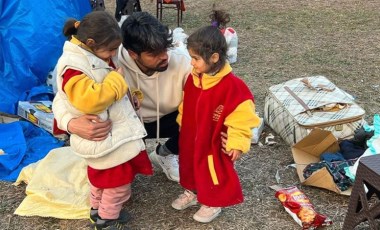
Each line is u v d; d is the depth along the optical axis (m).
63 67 2.26
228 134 2.44
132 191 3.11
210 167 2.55
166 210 2.93
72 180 3.13
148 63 2.47
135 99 2.65
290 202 2.80
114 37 2.25
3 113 3.95
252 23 6.81
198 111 2.50
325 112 3.49
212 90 2.43
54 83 4.12
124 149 2.43
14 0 4.01
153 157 3.29
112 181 2.48
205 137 2.51
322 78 3.91
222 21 3.96
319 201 2.96
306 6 7.62
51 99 4.16
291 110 3.53
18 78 4.08
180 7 6.76
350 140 3.31
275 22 6.82
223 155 2.55
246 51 5.67
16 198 3.08
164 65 2.51
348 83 4.67
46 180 3.11
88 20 2.24
